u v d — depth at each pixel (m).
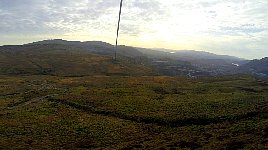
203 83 199.62
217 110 101.94
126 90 158.25
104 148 73.25
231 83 192.75
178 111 107.56
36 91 167.75
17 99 149.00
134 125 99.25
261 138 55.56
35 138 88.00
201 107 110.75
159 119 100.19
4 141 84.50
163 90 162.75
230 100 120.38
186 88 172.00
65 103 135.12
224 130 69.50
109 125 99.88
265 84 186.50
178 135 74.62
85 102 133.50
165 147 62.19
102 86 184.25
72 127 98.50
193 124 91.25
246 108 97.88
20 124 102.38
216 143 58.94
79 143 83.00
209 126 79.75
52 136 90.00
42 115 114.81
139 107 120.75
